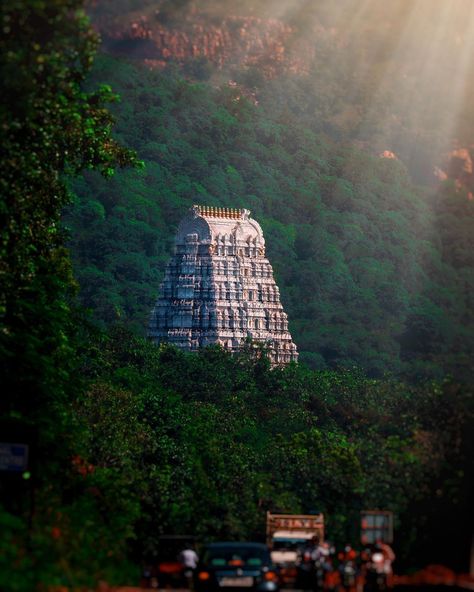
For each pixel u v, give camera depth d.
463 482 99.38
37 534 81.62
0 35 81.31
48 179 98.81
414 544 96.06
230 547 82.56
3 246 93.56
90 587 75.44
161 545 94.62
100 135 103.06
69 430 97.75
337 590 80.19
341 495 107.94
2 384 92.75
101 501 97.56
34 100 84.88
